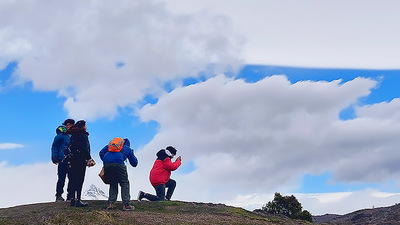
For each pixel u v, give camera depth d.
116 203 13.19
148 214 11.66
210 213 12.80
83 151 12.13
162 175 14.12
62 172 13.79
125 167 12.08
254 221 12.23
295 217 18.38
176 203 13.74
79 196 12.36
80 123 12.38
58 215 10.70
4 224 10.23
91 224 9.99
